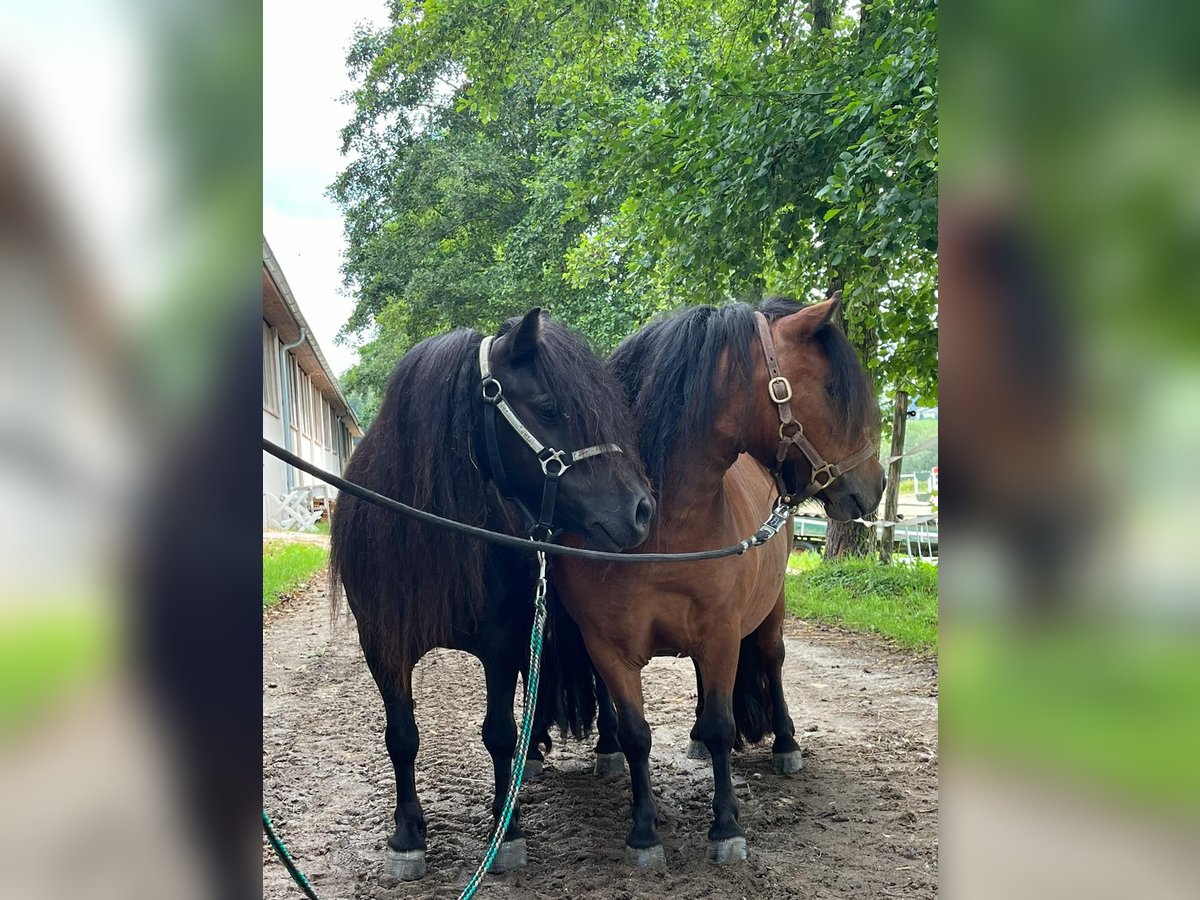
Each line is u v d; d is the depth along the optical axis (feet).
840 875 10.35
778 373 10.72
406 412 10.08
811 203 26.68
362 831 11.91
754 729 13.94
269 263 43.01
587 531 9.77
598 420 9.67
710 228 28.22
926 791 13.29
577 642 13.29
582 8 39.81
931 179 20.59
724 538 10.78
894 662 22.53
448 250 75.56
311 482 79.66
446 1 42.42
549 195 62.90
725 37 37.29
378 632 10.23
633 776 10.84
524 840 10.87
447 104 77.97
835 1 31.17
